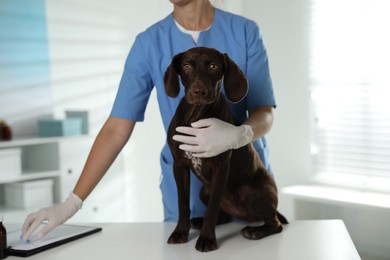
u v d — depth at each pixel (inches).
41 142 123.0
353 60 146.9
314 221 64.1
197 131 52.3
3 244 54.1
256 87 68.8
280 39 162.4
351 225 145.9
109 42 154.6
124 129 68.7
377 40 141.3
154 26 70.1
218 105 54.6
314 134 157.8
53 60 141.5
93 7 149.7
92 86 151.4
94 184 65.8
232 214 63.2
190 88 49.7
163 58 68.9
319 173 157.5
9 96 132.3
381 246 140.8
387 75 140.0
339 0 148.3
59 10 141.9
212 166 54.6
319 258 49.2
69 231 62.1
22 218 119.0
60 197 128.6
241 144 54.7
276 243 54.6
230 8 166.6
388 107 140.6
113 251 54.1
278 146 165.3
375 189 143.3
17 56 133.2
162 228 63.4
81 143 132.5
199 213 70.2
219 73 51.9
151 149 163.9
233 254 51.1
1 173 116.8
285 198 164.7
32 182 123.1
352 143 148.9
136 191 160.4
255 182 59.3
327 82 153.1
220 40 68.9
